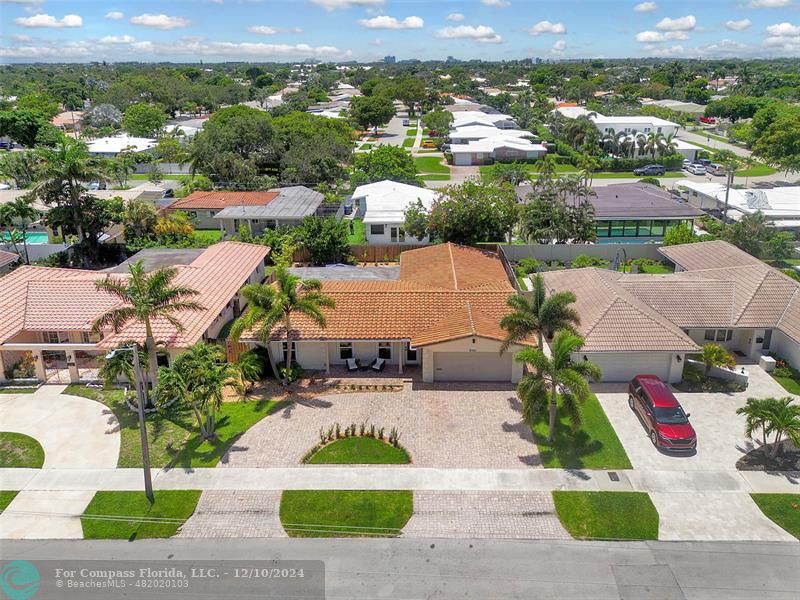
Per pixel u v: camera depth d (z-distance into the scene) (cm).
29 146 11556
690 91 18150
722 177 9094
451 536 2248
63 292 3753
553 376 2567
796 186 7600
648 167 9525
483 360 3347
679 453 2708
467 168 10050
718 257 4409
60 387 3344
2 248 5366
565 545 2200
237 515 2366
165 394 2745
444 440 2825
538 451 2738
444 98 18600
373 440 2828
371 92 19700
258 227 6200
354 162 9012
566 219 5344
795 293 3619
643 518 2322
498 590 2002
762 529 2264
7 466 2675
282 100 18688
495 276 4228
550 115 13162
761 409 2600
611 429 2903
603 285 3722
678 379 3300
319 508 2394
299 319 3491
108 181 5359
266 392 3278
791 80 19200
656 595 1977
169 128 13712
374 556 2155
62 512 2398
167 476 2598
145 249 5206
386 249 5391
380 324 3469
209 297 3788
